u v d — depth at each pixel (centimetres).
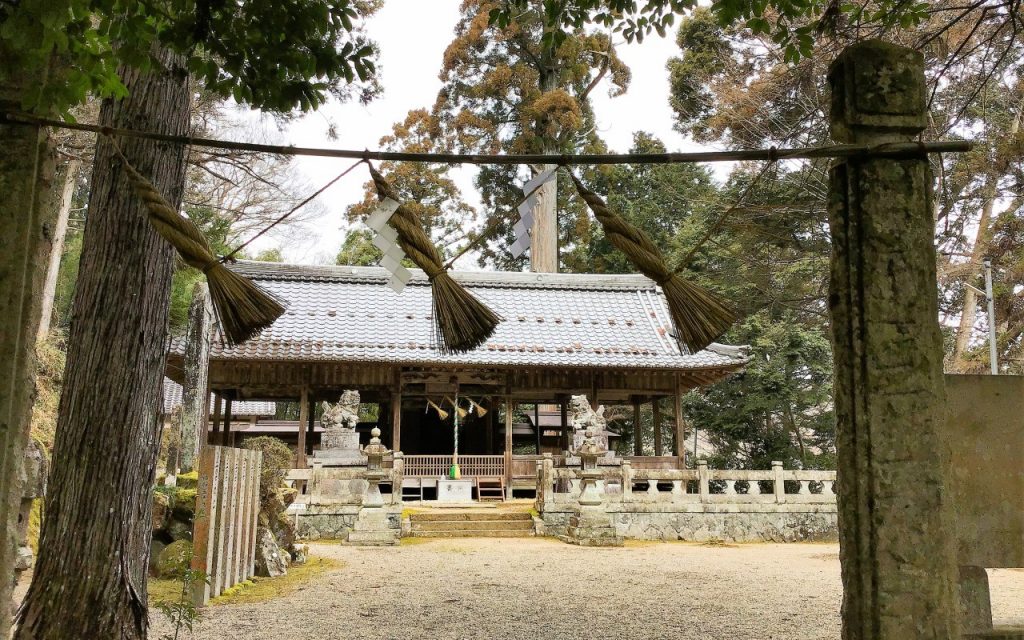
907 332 264
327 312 1953
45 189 275
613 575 947
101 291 462
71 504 440
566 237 3058
